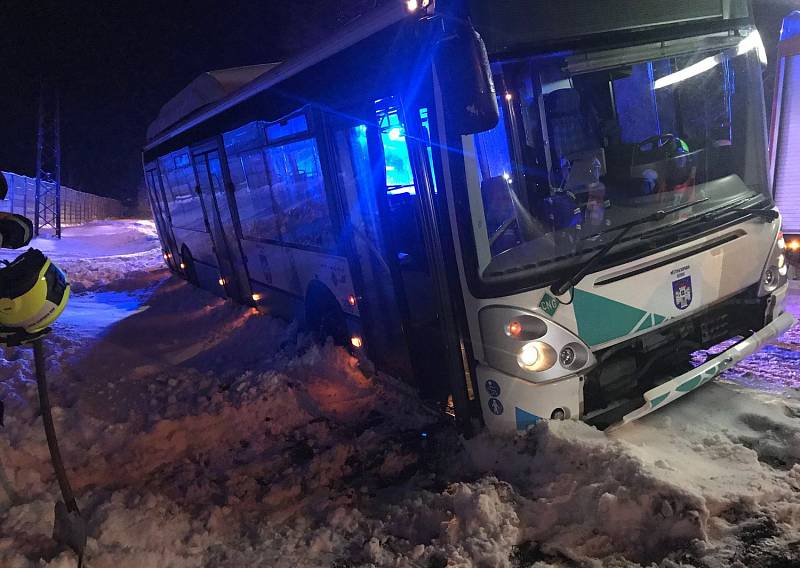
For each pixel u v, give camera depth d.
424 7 3.72
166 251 14.40
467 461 4.28
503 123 3.79
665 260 4.02
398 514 3.84
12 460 4.41
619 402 4.11
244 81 8.40
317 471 4.56
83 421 5.20
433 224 3.96
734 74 4.57
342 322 6.33
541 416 3.88
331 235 5.71
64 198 36.09
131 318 10.28
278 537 3.76
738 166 4.66
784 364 5.17
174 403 5.82
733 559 3.04
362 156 4.88
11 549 3.35
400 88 3.94
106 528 3.60
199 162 9.30
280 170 6.47
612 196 4.13
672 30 4.14
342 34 4.75
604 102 4.30
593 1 3.87
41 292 3.12
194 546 3.69
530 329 3.76
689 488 3.38
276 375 6.12
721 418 4.37
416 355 4.93
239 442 5.20
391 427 5.12
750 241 4.39
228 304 9.98
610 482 3.51
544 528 3.50
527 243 3.81
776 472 3.65
